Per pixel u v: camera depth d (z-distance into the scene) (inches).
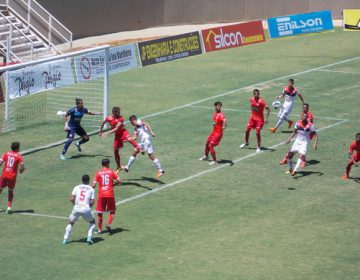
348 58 2390.5
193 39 2445.9
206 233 1075.3
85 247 1020.5
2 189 1146.7
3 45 2194.9
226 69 2235.5
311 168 1382.9
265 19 3280.0
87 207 1023.0
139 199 1214.9
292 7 3312.0
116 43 2709.2
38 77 1712.6
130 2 2952.8
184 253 1002.7
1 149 1478.8
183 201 1208.8
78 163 1403.8
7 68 1605.6
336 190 1267.2
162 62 2333.9
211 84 2047.2
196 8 3159.5
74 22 2748.5
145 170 1363.2
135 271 940.0
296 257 991.6
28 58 2237.9
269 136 1584.6
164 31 2982.3
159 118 1713.8
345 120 1707.7
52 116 1718.8
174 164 1395.2
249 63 2321.6
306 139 1331.2
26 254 994.1
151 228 1093.1
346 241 1049.5
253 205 1192.8
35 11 2379.4
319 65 2288.4
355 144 1298.0
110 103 1839.3
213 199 1219.9
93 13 2819.9
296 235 1071.6
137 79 2106.3
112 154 1461.6
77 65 1846.7
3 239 1047.0
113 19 2901.1
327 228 1098.7
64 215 1146.7
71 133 1423.5
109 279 914.7
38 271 936.9
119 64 2185.0
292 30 2797.7
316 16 2874.0
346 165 1401.3
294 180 1316.4
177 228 1094.4
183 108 1804.9
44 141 1539.1
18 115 1721.2
